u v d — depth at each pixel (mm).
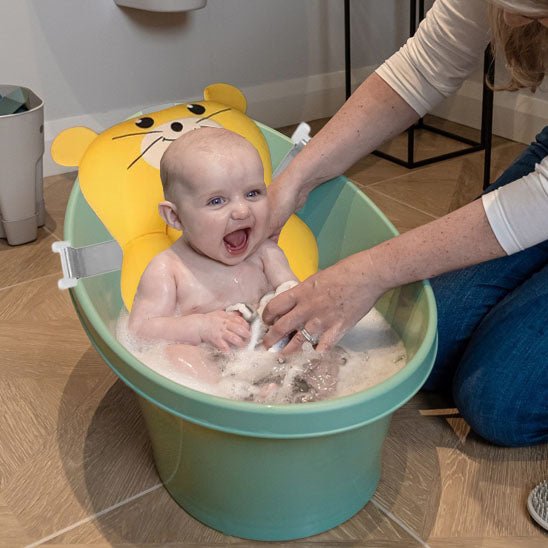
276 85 2279
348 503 917
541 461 1015
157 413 868
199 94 2166
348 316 901
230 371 962
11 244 1602
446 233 862
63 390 1163
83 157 1186
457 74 1056
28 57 1885
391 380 790
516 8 737
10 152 1507
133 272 1129
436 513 936
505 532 907
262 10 2168
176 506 955
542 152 1116
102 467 1015
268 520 887
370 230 1109
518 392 971
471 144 2129
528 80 943
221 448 821
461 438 1060
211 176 942
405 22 2422
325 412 753
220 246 988
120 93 2039
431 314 904
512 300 1013
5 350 1254
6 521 931
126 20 1974
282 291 1032
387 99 1083
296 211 1163
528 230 837
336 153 1105
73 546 895
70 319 1341
